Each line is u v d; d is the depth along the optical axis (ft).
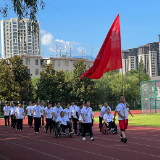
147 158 25.59
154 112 124.57
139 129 55.93
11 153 30.68
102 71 42.63
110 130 51.34
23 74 155.43
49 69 165.99
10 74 141.90
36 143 38.75
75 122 49.26
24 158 27.50
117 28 41.01
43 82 162.50
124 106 36.55
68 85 171.01
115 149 31.40
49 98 160.25
